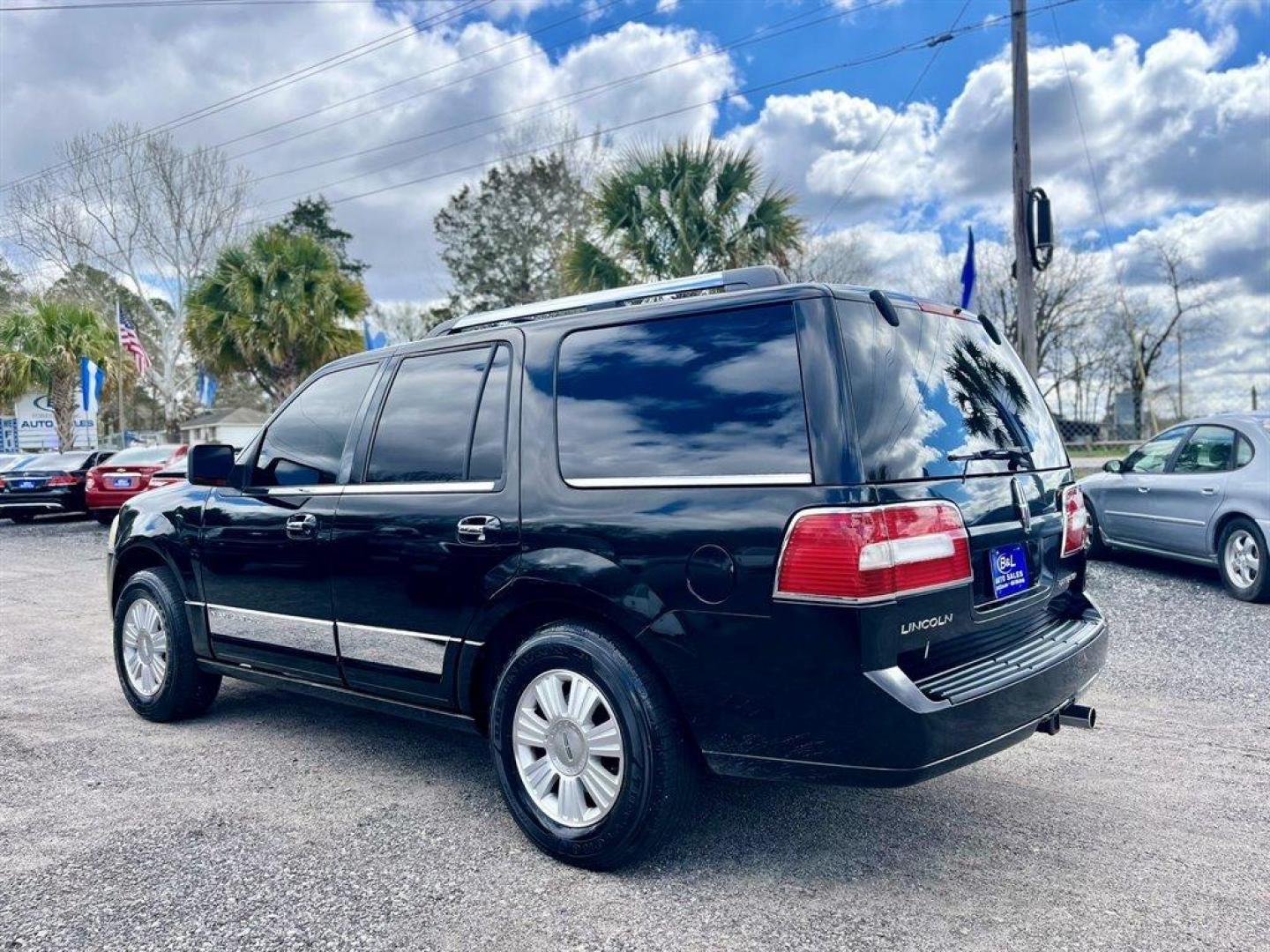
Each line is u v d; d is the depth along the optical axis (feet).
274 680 13.53
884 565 8.27
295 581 12.71
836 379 8.66
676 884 9.44
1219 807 11.33
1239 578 23.44
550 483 10.18
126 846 10.43
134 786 12.34
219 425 137.39
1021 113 35.40
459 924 8.68
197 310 65.72
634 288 11.18
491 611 10.46
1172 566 28.68
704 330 9.68
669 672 9.13
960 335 10.93
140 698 15.42
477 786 12.32
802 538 8.39
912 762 8.27
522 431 10.64
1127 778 12.28
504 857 10.12
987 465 9.93
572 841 9.70
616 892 9.29
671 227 47.34
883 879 9.52
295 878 9.63
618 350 10.27
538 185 115.65
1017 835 10.57
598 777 9.59
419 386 12.01
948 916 8.75
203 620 14.35
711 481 9.07
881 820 11.01
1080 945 8.21
